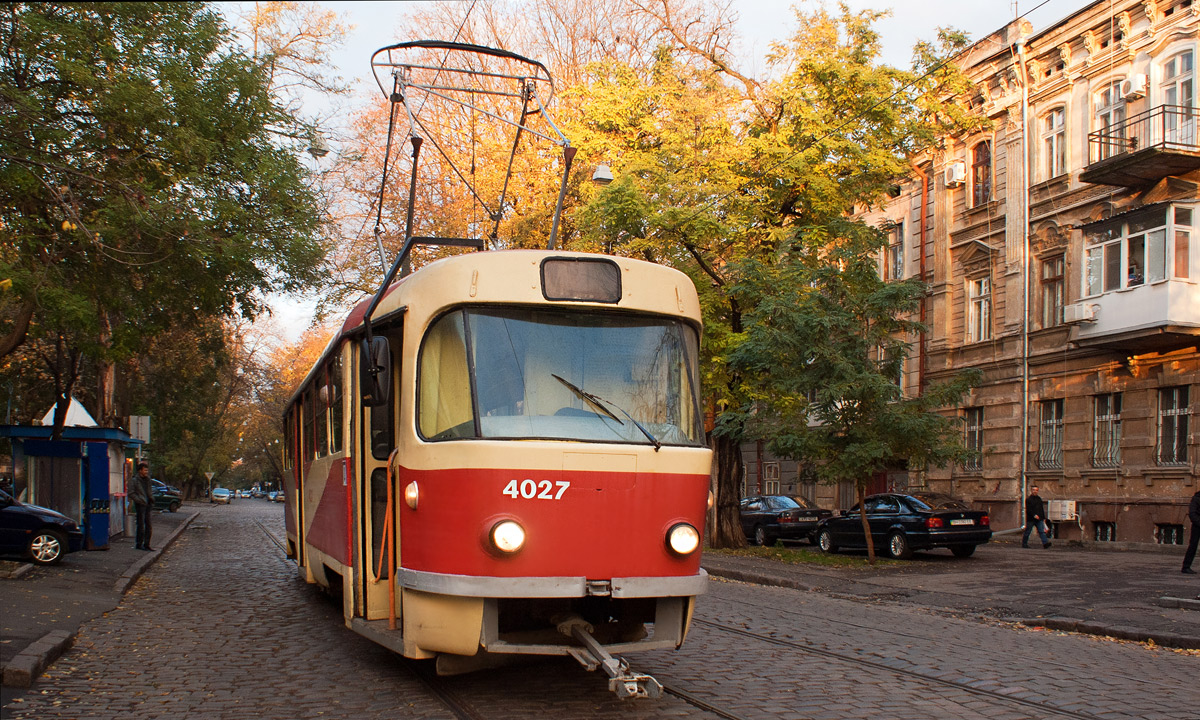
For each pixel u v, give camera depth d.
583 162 24.91
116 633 10.15
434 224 28.62
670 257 22.80
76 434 19.62
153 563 18.88
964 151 29.98
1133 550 22.20
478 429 6.55
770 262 22.67
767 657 8.82
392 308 7.66
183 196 15.38
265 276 16.91
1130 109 23.98
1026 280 27.16
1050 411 26.53
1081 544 23.80
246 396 57.53
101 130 14.87
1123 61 24.33
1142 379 23.42
